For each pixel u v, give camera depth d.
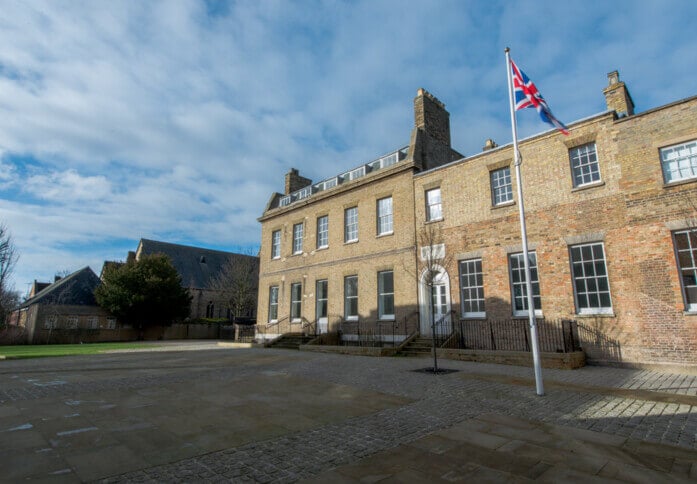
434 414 6.96
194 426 6.25
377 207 21.06
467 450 5.20
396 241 19.62
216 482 4.23
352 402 7.88
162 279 41.97
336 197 23.31
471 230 16.81
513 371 11.52
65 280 44.56
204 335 46.38
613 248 13.16
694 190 11.83
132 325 42.03
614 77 15.24
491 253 16.08
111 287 39.88
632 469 4.55
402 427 6.21
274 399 8.16
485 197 16.62
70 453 5.02
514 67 10.03
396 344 18.62
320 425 6.34
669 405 7.41
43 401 7.92
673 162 12.47
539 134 15.38
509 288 15.39
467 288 16.75
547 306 14.34
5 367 13.38
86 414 6.93
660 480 4.27
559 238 14.36
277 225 27.61
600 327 13.05
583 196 14.01
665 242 12.14
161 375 11.32
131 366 13.48
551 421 6.50
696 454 5.01
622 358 12.51
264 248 28.53
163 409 7.31
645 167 12.80
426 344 16.55
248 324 36.56
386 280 20.11
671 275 11.92
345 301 21.67
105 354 18.73
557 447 5.29
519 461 4.81
